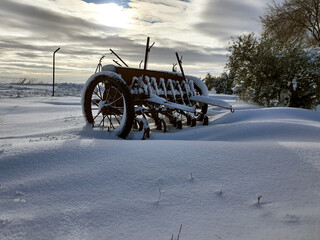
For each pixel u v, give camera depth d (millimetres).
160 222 1743
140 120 5117
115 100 5324
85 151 3074
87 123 5785
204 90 7176
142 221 1758
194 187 2223
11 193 2188
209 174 2445
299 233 1574
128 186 2270
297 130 4371
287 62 10086
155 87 6035
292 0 18109
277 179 2314
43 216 1834
